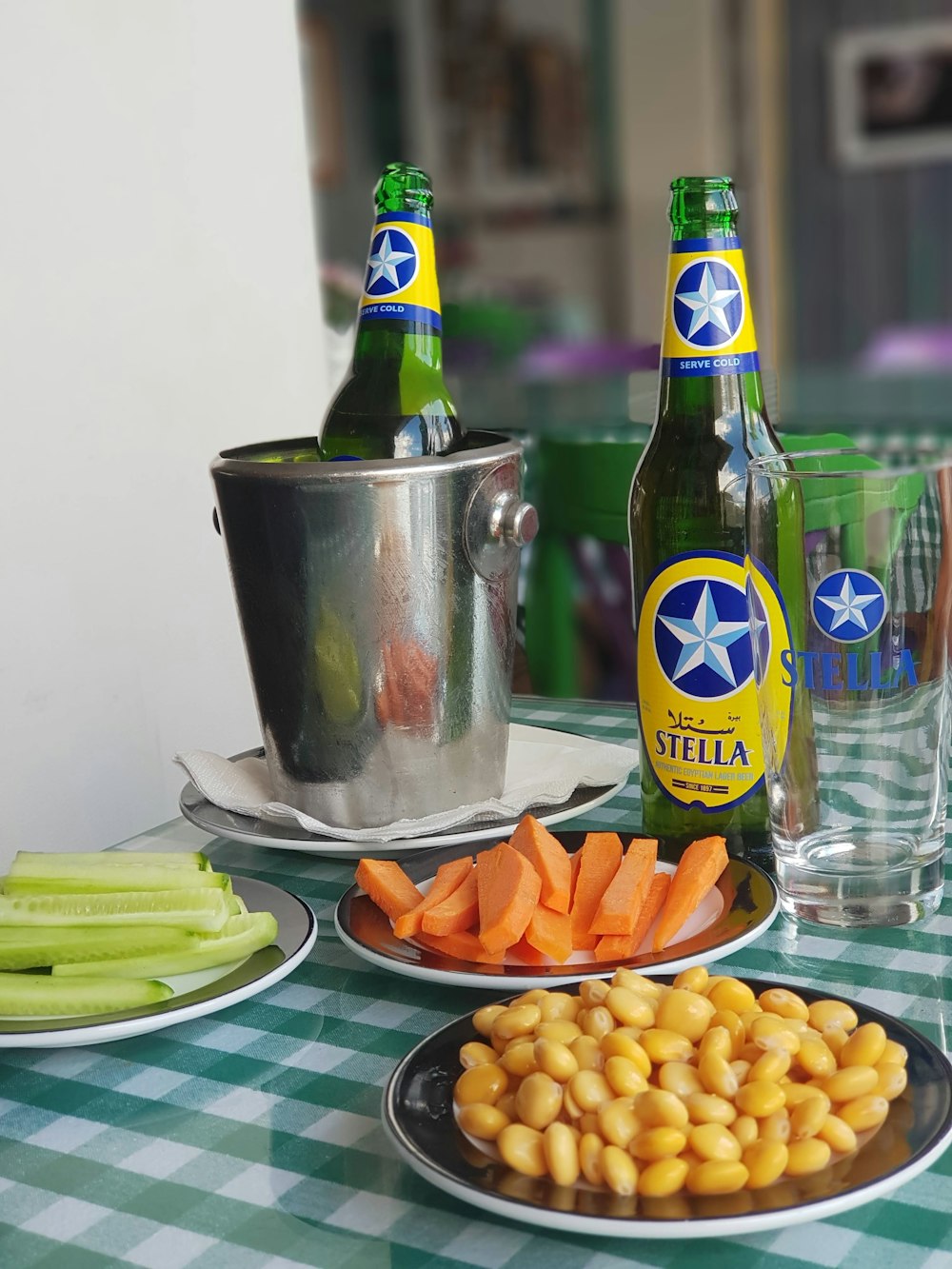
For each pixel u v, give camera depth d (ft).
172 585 4.11
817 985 1.75
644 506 2.08
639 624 2.10
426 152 15.40
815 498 1.77
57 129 3.63
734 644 2.00
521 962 1.75
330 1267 1.24
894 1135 1.28
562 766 2.52
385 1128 1.42
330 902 2.18
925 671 1.85
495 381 13.24
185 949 1.76
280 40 4.35
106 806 3.95
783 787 1.91
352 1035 1.73
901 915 1.92
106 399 3.83
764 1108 1.26
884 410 13.01
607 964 1.72
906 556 1.77
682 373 2.05
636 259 15.55
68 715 3.81
